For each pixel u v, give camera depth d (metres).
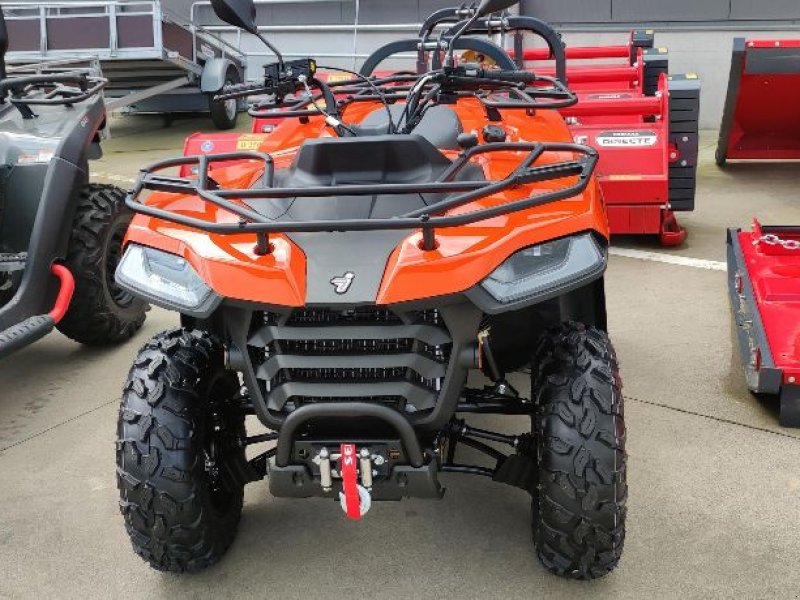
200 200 2.50
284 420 2.15
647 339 4.03
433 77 2.91
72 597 2.38
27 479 3.04
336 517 2.72
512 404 2.38
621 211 5.36
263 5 11.13
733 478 2.82
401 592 2.34
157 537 2.25
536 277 2.08
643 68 6.54
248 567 2.48
